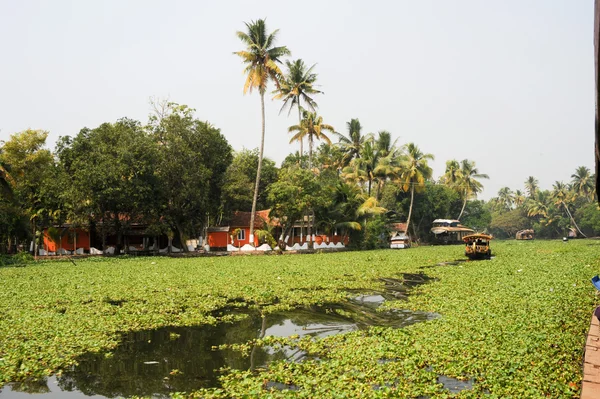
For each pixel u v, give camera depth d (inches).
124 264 1381.6
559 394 336.8
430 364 421.4
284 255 1807.3
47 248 1942.7
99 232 1868.8
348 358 443.2
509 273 1085.8
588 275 1001.5
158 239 2158.0
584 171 4441.4
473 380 386.6
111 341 520.7
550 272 1083.9
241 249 1966.0
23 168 1891.0
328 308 717.9
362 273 1151.6
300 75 2167.8
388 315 664.4
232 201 2240.4
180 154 1817.2
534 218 4778.5
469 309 651.5
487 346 459.2
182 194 1795.0
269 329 588.4
